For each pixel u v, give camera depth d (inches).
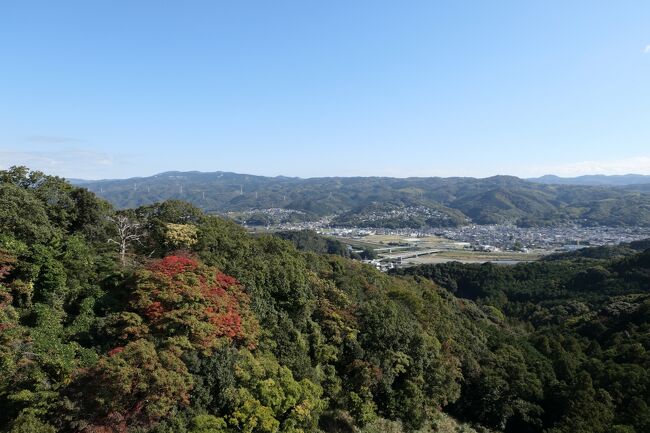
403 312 1868.8
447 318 2325.3
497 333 2600.9
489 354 2073.1
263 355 1178.6
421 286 3147.1
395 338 1526.8
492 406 1822.1
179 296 1055.0
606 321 2694.4
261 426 960.3
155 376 825.5
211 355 999.6
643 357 1990.7
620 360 2114.9
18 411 780.0
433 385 1574.8
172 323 1003.9
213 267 1286.9
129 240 1681.8
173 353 925.8
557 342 2429.9
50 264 1089.4
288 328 1326.3
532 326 3277.6
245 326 1160.2
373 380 1363.2
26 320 990.4
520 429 1846.7
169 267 1171.9
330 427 1278.3
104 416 792.9
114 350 897.5
